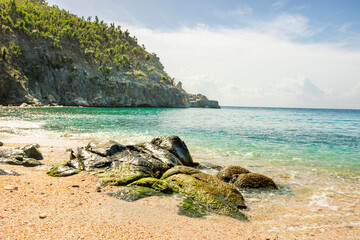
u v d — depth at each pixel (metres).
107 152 11.91
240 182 10.02
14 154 12.09
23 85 91.88
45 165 11.41
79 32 158.75
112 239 4.53
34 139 19.94
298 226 6.58
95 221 5.34
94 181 8.95
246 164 14.55
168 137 14.50
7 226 4.39
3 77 87.50
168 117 57.34
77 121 37.97
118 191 7.83
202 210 7.16
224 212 7.18
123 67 156.38
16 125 29.11
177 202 7.45
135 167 10.30
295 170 13.40
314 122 57.38
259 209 7.82
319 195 9.36
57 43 123.81
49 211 5.52
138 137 23.42
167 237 5.01
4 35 109.38
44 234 4.32
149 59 198.38
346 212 7.73
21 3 169.75
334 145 22.88
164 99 149.62
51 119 39.62
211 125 39.47
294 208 7.98
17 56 104.00
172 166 11.20
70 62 116.81
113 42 181.88
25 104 85.62
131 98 132.75
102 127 31.36
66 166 10.41
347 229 6.47
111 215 5.87
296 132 33.50
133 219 5.80
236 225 6.36
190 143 21.77
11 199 5.88
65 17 176.88
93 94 119.69
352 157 17.52
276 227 6.45
